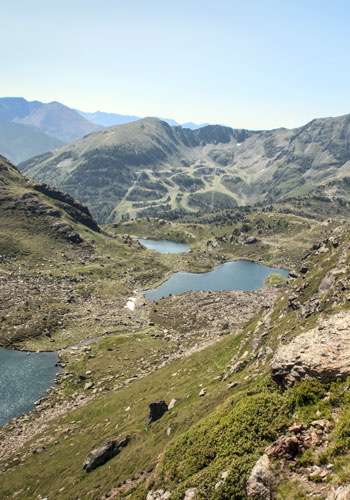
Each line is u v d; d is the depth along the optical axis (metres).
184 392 64.44
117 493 39.31
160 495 29.00
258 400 30.17
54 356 114.81
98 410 76.31
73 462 56.19
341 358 26.80
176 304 169.62
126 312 166.50
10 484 54.81
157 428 51.97
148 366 101.00
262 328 81.06
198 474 26.31
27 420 78.94
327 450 20.20
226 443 28.16
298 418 25.45
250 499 20.52
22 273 185.38
